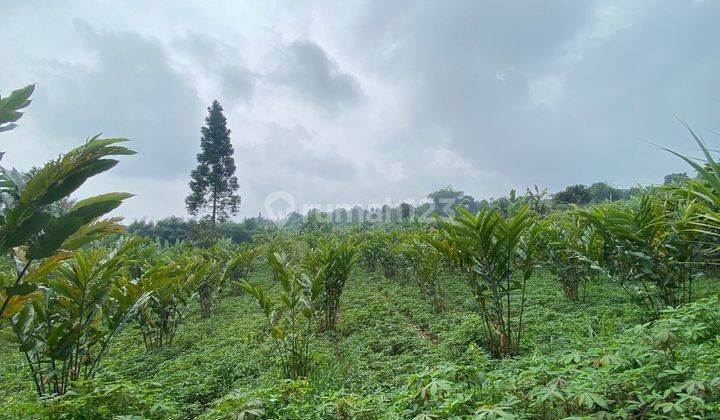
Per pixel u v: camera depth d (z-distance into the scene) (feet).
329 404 8.89
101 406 9.12
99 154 8.72
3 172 9.04
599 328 15.24
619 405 7.17
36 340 12.22
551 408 7.79
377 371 14.65
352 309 26.50
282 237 56.08
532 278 29.99
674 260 14.83
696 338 9.54
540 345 14.25
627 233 15.21
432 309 24.07
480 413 6.82
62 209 12.03
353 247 24.00
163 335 23.88
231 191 96.58
